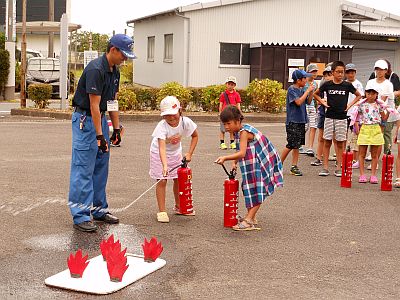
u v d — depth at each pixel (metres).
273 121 20.16
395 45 28.59
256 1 24.91
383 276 5.19
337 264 5.48
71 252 5.61
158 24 27.78
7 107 23.42
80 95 6.29
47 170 9.83
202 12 24.42
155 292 4.68
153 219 6.88
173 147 6.85
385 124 9.84
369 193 8.66
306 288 4.86
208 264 5.38
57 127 16.53
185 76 24.59
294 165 10.02
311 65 11.41
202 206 7.59
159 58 27.80
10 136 14.30
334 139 9.92
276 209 7.55
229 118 6.37
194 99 20.89
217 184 9.02
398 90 10.69
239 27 24.89
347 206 7.81
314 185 9.16
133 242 5.99
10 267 5.16
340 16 25.97
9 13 27.34
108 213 6.75
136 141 13.84
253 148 6.45
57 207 7.34
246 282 4.96
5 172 9.57
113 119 6.69
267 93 20.89
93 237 6.12
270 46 24.25
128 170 9.99
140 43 30.86
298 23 25.55
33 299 4.48
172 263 5.37
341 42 28.05
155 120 19.03
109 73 6.32
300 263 5.48
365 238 6.35
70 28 30.03
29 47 49.19
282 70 24.52
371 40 28.30
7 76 27.06
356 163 10.88
